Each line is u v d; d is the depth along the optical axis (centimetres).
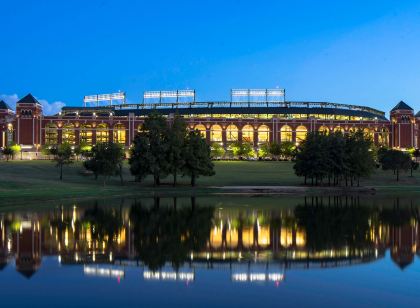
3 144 17625
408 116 18625
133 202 6359
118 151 9306
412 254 2869
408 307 1905
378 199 7219
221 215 4834
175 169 9294
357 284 2211
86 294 2048
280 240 3338
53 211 5088
